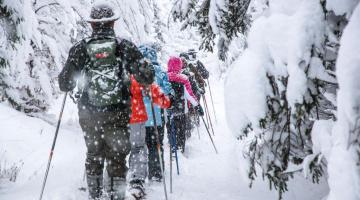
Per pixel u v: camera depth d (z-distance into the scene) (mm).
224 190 5332
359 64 2158
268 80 3082
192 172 6508
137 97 5164
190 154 8047
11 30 6617
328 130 2857
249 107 3109
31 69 10562
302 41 2750
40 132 8156
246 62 3178
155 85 5160
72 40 11477
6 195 4828
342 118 2254
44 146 7543
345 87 2176
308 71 2762
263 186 5238
